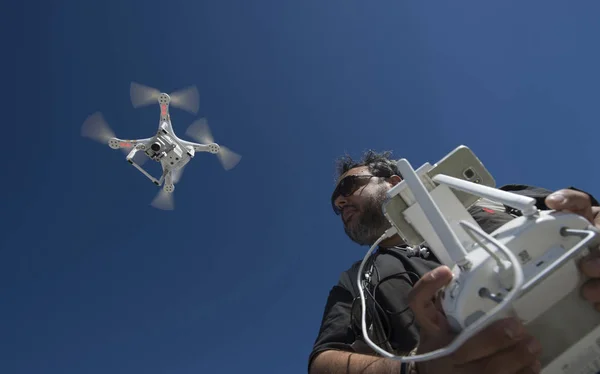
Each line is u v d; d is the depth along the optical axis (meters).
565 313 1.55
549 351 1.56
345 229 4.73
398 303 3.01
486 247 1.41
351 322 3.07
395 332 2.93
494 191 1.71
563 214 1.51
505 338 1.36
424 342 1.60
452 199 2.08
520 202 1.54
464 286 1.37
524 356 1.39
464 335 1.23
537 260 1.41
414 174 1.71
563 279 1.48
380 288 3.18
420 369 1.78
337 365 2.49
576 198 1.64
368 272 3.46
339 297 3.52
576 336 1.54
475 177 2.22
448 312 1.43
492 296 1.32
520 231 1.46
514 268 1.22
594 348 1.58
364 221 4.45
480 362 1.48
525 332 1.42
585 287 1.50
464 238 1.89
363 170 4.86
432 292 1.45
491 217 3.25
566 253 1.30
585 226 1.48
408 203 2.19
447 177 2.04
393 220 2.21
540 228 1.44
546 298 1.50
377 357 2.28
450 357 1.50
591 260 1.46
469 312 1.37
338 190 4.81
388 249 3.71
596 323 1.53
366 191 4.54
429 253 3.46
